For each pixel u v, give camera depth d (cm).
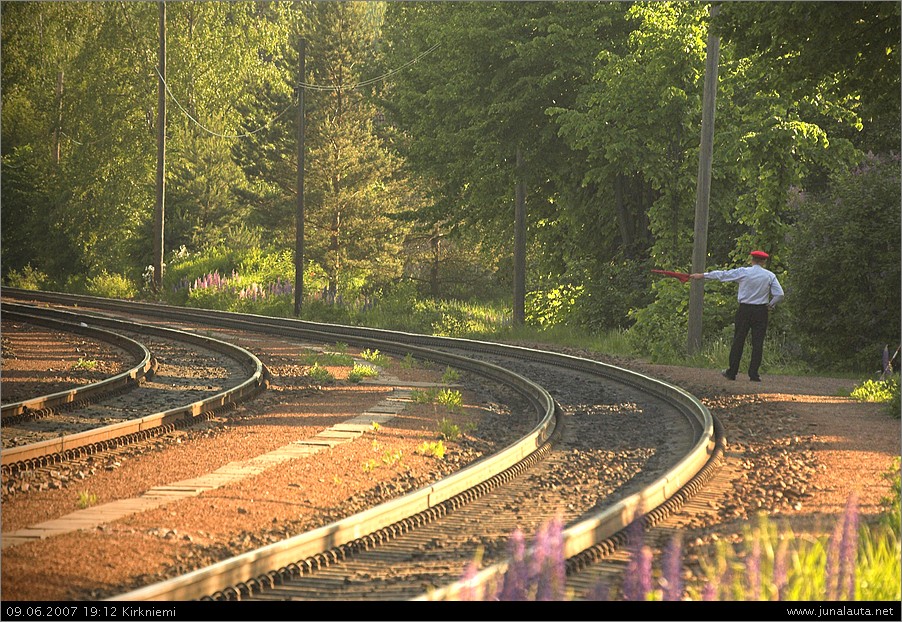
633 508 3092
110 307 14862
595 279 13350
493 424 5506
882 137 11288
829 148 9881
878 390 6506
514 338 12344
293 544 2669
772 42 6812
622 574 2605
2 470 3831
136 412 5556
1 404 5538
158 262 18150
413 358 9300
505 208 15338
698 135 11244
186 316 13312
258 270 19312
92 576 2506
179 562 2675
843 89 7000
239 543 2914
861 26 6384
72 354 8650
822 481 3869
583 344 11306
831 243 8844
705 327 9969
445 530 3183
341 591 2483
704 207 9444
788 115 9881
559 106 13125
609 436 5069
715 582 2333
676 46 10869
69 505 3353
